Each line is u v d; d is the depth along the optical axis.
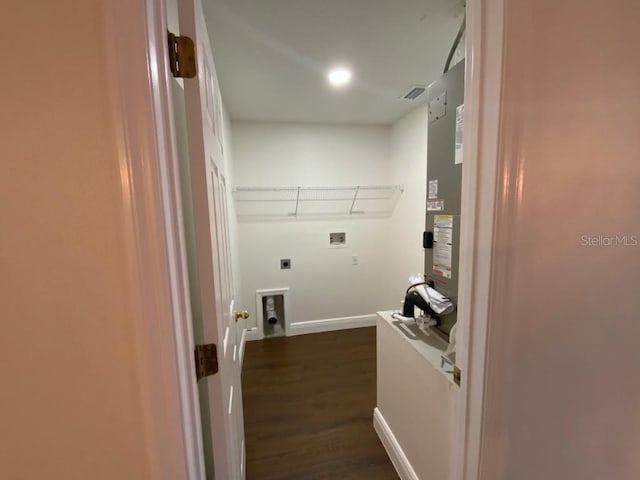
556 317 0.75
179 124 0.88
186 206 0.90
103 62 0.49
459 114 1.19
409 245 2.84
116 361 0.56
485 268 0.72
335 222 3.15
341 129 3.02
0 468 0.57
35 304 0.53
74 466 0.59
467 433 0.82
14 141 0.49
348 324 3.31
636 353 0.83
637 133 0.74
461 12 1.28
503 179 0.67
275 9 1.25
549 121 0.67
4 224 0.51
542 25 0.64
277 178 2.94
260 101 2.32
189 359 0.62
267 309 3.13
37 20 0.48
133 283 0.54
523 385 0.77
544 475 0.83
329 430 1.81
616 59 0.70
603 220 0.74
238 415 1.24
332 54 1.63
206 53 0.86
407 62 1.72
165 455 0.60
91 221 0.52
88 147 0.51
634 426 0.86
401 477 1.46
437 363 1.15
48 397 0.56
